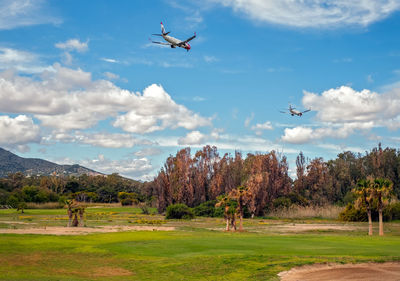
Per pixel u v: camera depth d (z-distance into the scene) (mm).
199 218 108812
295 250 33812
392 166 140750
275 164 128125
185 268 25531
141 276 23875
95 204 171750
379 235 57500
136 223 78625
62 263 28516
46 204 148750
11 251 33062
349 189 142625
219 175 132250
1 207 140500
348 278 21016
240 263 26016
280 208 116812
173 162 132625
